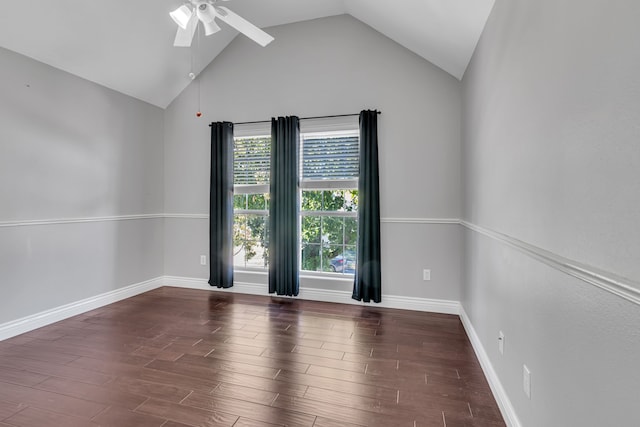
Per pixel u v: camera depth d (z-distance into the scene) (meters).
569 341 1.09
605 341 0.89
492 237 2.01
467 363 2.31
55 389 1.96
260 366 2.25
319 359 2.36
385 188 3.49
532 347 1.40
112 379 2.08
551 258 1.20
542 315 1.30
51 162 3.01
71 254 3.19
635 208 0.77
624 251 0.81
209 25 2.31
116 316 3.19
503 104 1.83
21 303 2.78
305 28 3.73
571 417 1.07
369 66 3.53
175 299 3.74
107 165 3.55
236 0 3.37
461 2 2.19
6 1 2.37
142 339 2.67
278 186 3.72
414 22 2.84
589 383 0.97
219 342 2.62
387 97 3.47
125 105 3.75
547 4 1.28
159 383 2.04
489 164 2.13
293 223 3.67
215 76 4.05
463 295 3.10
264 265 4.03
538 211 1.35
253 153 4.01
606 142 0.89
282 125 3.69
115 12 2.86
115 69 3.39
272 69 3.84
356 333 2.81
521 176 1.55
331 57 3.64
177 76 3.94
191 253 4.21
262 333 2.80
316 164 3.75
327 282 3.70
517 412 1.57
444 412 1.77
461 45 2.68
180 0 3.04
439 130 3.34
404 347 2.55
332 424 1.68
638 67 0.76
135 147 3.88
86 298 3.34
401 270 3.47
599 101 0.92
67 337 2.70
